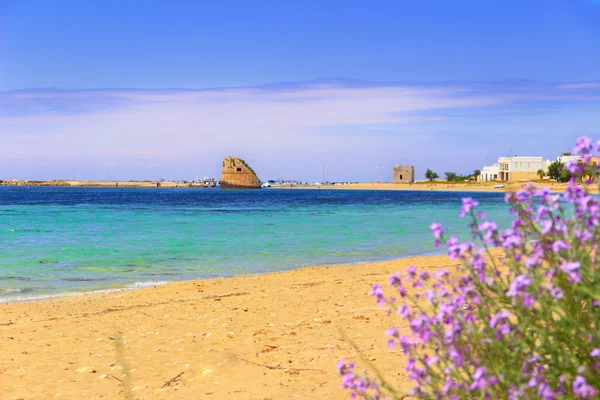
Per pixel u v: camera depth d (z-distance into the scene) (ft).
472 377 8.41
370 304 32.81
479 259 8.86
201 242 86.53
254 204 288.71
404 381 16.53
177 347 24.71
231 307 35.01
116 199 380.99
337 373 18.63
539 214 8.78
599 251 8.78
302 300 36.52
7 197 412.77
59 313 35.29
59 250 75.41
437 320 8.71
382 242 86.07
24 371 21.63
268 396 16.98
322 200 369.30
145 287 47.52
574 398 8.18
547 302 8.43
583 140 8.66
